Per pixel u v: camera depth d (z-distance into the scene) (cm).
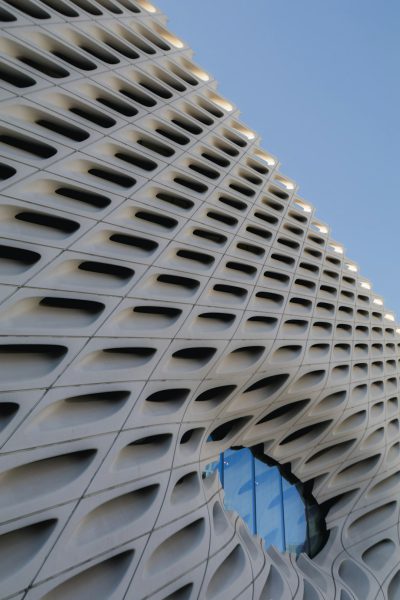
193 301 1566
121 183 1617
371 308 2966
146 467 1252
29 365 1061
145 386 1326
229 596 1269
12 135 1255
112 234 1397
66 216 1258
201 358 1609
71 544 969
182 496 1375
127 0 2462
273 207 2553
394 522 2439
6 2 1568
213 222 1898
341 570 2081
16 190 1148
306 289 2353
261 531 1916
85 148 1441
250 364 1773
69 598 935
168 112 2056
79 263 1254
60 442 1031
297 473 2188
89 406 1192
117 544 1053
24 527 920
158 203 1647
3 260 1102
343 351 2469
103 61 1883
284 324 2048
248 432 1950
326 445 2303
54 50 1638
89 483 1059
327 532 2247
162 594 1095
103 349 1220
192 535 1327
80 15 1870
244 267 1984
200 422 1603
